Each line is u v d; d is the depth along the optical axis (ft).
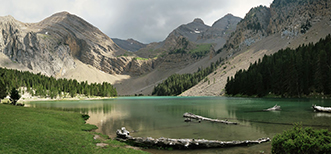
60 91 612.29
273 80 428.97
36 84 626.64
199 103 326.24
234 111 190.60
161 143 75.51
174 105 304.91
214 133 96.84
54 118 124.36
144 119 151.74
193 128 111.75
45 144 61.21
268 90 447.01
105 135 92.02
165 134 97.55
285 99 334.24
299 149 46.42
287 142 48.11
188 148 73.36
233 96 540.11
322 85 344.90
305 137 46.44
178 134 96.89
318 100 291.99
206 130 104.83
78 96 655.76
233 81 568.41
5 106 148.05
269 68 460.96
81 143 69.00
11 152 50.62
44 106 293.84
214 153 66.23
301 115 146.41
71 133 82.23
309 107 201.26
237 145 74.28
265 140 78.54
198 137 89.51
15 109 135.85
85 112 207.92
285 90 398.42
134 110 230.27
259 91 449.89
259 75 451.53
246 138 84.89
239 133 95.04
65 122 118.62
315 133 48.70
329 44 398.62
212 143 73.36
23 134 67.41
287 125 110.22
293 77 377.91
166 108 253.03
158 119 151.12
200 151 69.46
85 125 120.16
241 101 331.36
